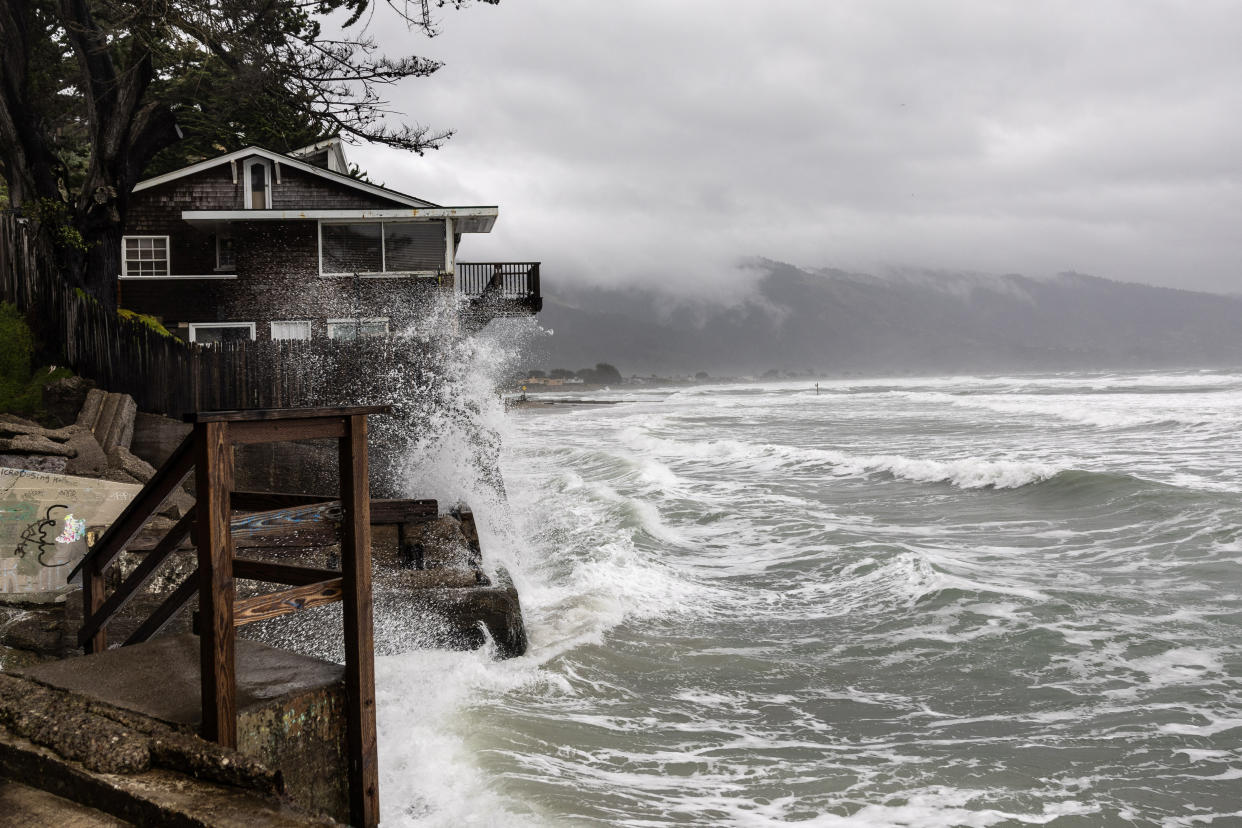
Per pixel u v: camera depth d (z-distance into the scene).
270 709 3.26
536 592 9.43
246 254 25.34
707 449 26.08
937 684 6.73
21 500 7.06
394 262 25.77
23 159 16.88
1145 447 22.58
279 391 12.84
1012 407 42.88
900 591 9.35
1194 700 6.12
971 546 11.71
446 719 5.79
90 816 2.89
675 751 5.45
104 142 17.30
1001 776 5.05
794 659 7.40
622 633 8.18
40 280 13.28
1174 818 4.52
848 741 5.65
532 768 5.02
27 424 10.48
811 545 12.05
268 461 11.66
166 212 26.38
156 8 16.23
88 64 17.19
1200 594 8.80
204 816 2.70
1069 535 12.20
